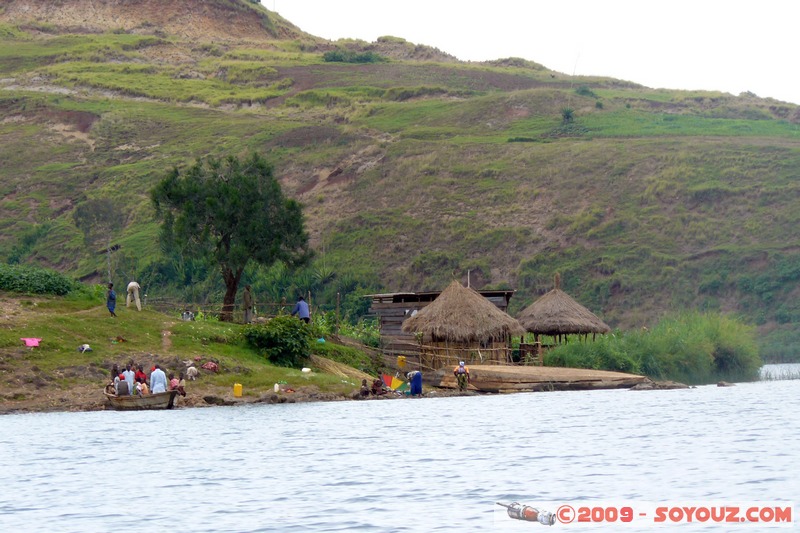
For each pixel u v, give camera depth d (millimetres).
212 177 97562
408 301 99688
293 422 59594
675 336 95750
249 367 78625
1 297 83375
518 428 54281
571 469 40094
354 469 41562
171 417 63312
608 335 96750
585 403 69438
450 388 84812
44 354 74000
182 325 82688
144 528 31328
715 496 34125
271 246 95188
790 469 38781
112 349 76562
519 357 94750
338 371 85125
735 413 59844
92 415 64750
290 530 30469
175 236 95250
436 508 33219
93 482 39719
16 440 52500
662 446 45781
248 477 40250
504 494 35281
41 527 31797
